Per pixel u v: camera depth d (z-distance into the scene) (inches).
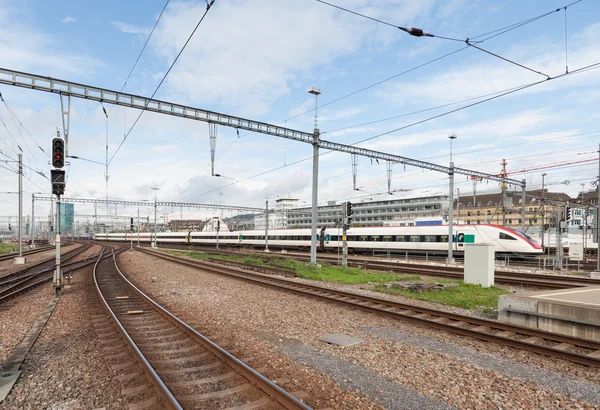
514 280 782.5
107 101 682.8
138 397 240.1
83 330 399.2
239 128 853.2
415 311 492.4
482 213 3843.5
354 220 4195.4
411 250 1568.7
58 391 249.4
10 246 2687.0
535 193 3139.8
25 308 531.2
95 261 1433.3
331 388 255.4
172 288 717.3
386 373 283.7
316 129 986.7
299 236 2116.1
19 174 1440.7
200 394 240.2
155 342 355.3
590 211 1747.0
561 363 308.2
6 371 281.3
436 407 232.4
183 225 5374.0
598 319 356.5
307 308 514.0
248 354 319.9
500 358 319.9
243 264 1171.9
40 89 622.5
